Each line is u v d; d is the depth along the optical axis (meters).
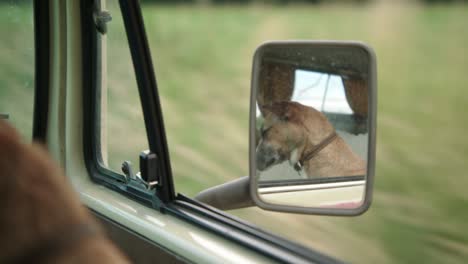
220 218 1.99
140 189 2.26
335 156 1.82
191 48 6.54
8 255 0.96
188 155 3.96
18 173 0.98
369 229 3.27
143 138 2.21
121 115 2.32
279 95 1.83
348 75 1.80
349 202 1.82
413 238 3.32
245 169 4.15
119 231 2.17
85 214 1.09
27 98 2.62
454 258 3.19
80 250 1.02
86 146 2.54
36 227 0.98
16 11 2.57
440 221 3.58
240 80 6.08
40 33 2.52
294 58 1.82
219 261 1.78
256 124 1.82
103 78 2.45
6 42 2.59
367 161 1.79
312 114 1.83
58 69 2.53
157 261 2.00
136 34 2.12
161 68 4.65
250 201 2.01
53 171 1.05
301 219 2.53
